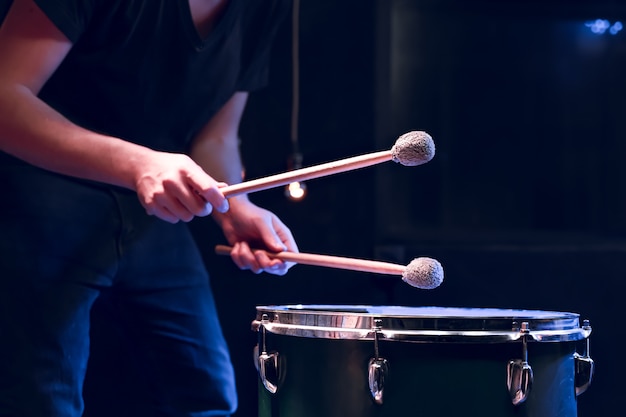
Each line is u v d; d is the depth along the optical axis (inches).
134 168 52.8
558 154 104.4
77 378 59.3
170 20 57.9
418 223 101.7
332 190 91.2
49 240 58.1
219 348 69.3
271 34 67.5
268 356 49.2
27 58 54.5
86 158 53.6
